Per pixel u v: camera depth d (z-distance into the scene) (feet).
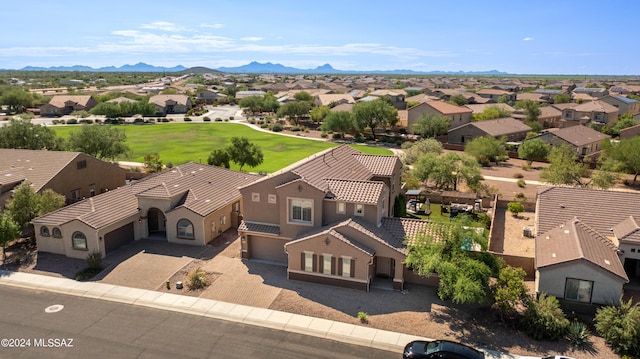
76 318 92.48
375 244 104.37
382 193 113.70
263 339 85.61
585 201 122.31
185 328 89.04
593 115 389.19
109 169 181.68
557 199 124.88
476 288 86.84
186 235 131.34
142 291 103.91
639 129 290.76
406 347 80.84
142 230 135.44
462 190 197.88
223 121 464.24
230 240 134.62
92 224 119.75
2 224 116.88
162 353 81.05
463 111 363.35
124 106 479.82
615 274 90.53
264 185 118.62
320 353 81.61
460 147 307.99
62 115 501.56
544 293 91.86
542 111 397.80
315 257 106.11
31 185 146.82
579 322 88.53
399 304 98.37
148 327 89.35
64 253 123.44
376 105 355.97
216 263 118.52
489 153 264.11
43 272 113.70
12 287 105.91
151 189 136.67
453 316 93.61
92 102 532.32
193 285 105.81
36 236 125.29
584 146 269.23
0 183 143.74
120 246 129.49
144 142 331.77
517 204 164.14
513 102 550.77
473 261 93.45
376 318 92.94
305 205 113.60
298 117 465.06
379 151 303.89
